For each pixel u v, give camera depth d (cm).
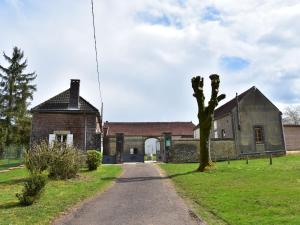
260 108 3012
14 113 3659
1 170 1953
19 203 899
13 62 3900
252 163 2067
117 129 4747
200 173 1630
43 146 1550
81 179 1484
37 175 943
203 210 787
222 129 3222
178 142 2814
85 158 1811
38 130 2481
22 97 3803
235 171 1619
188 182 1308
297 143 3206
